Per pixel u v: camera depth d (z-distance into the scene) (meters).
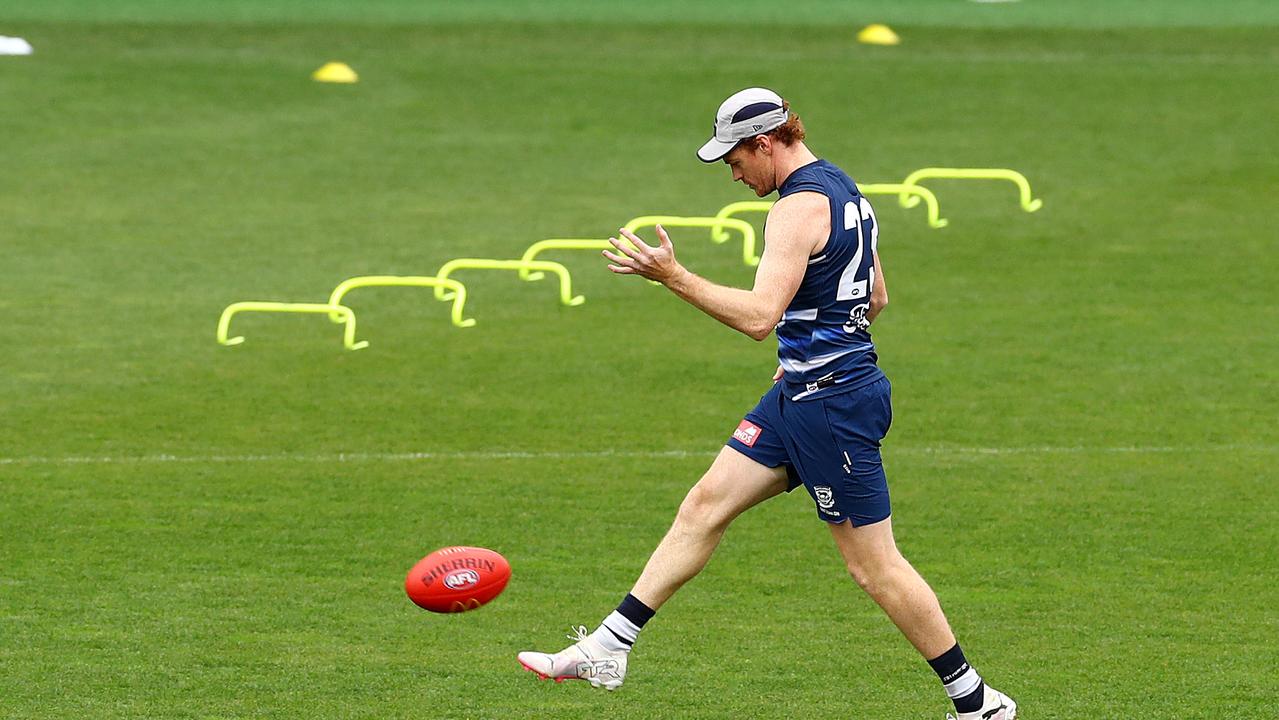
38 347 43.38
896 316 47.50
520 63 91.19
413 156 70.94
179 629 24.36
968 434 35.97
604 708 21.52
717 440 35.84
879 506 20.23
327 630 24.42
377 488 32.06
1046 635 24.19
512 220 60.25
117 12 104.12
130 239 56.34
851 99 82.38
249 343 44.38
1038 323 46.56
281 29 100.06
